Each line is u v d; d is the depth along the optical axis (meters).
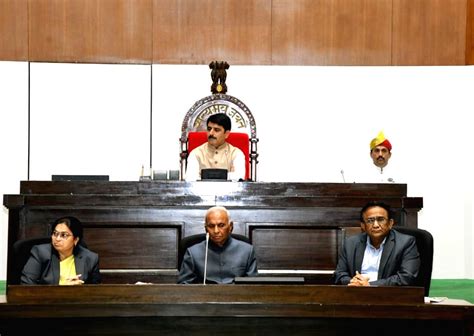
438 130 8.17
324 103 8.21
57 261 4.16
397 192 5.40
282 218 5.36
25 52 8.29
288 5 8.49
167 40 8.45
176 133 8.19
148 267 5.30
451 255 8.14
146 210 5.33
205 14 8.49
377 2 8.48
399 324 3.26
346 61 8.49
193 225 5.32
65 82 8.24
